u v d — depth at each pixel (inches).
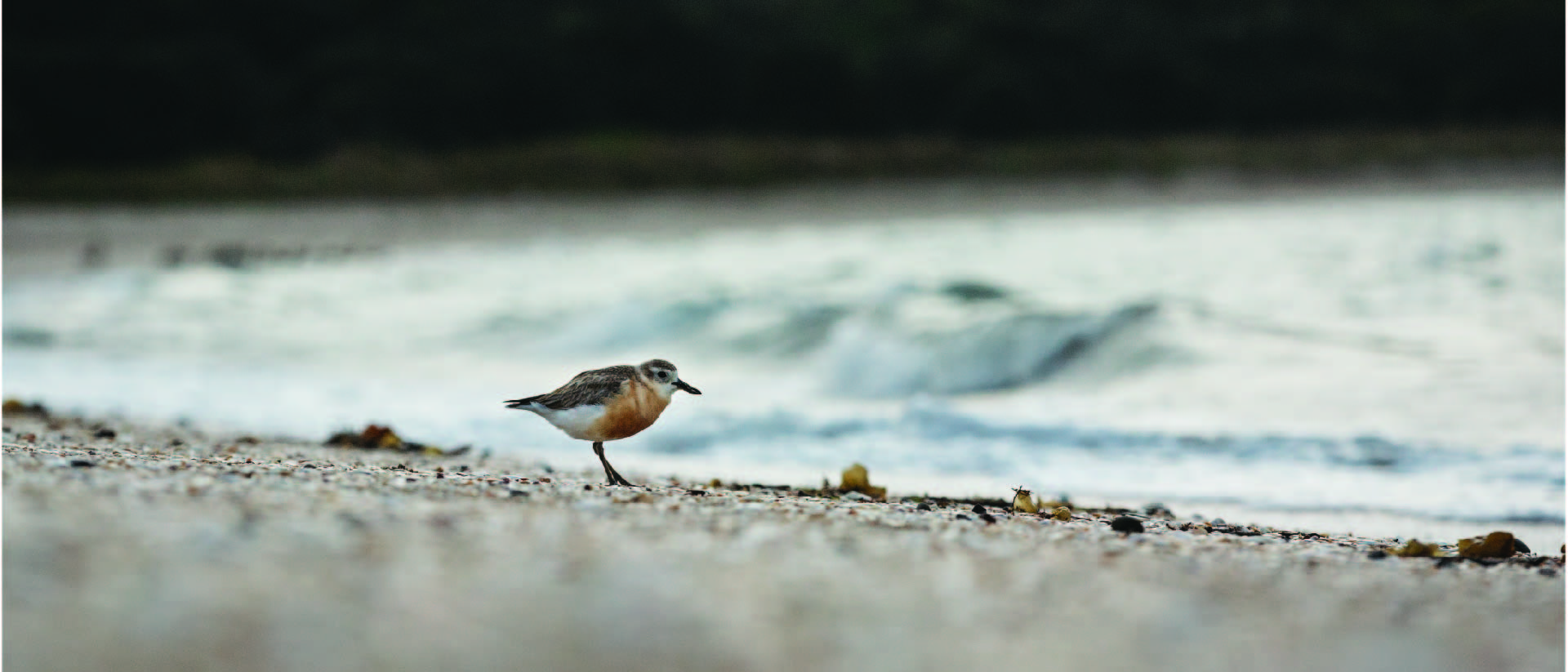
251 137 2055.9
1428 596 195.8
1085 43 2381.9
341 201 1673.2
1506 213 1176.8
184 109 2009.1
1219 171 1849.2
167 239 1338.6
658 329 757.3
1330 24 2497.5
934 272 915.4
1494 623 180.5
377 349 752.3
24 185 1742.1
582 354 729.0
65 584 142.0
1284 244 995.3
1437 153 1891.0
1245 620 171.9
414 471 269.6
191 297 938.1
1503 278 792.3
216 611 139.9
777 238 1190.9
